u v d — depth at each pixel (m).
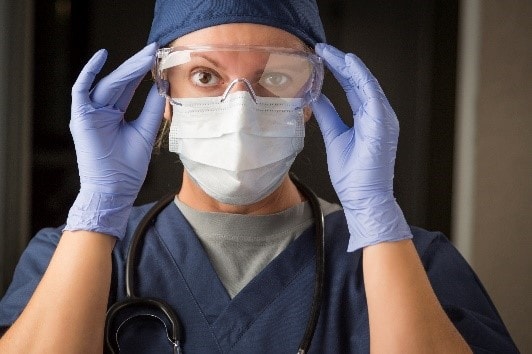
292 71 1.22
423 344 1.13
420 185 2.37
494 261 2.39
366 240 1.20
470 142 2.36
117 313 1.21
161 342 1.22
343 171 1.23
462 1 2.33
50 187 2.22
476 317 1.29
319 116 1.28
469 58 2.34
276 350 1.23
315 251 1.31
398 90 2.34
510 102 2.36
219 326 1.24
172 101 1.23
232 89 1.19
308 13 1.29
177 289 1.27
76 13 2.21
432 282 1.30
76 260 1.18
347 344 1.24
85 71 1.21
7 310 1.29
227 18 1.22
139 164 1.24
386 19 2.32
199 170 1.23
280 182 1.27
